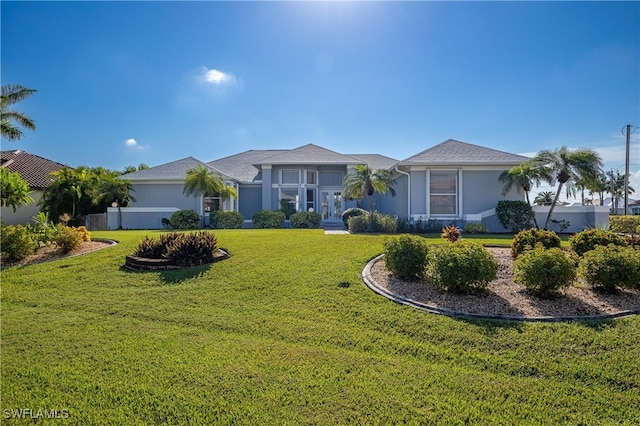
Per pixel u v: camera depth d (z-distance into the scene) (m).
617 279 6.33
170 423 3.25
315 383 3.91
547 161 18.05
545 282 6.21
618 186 52.31
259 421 3.25
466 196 19.53
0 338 5.36
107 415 3.37
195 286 8.05
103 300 7.29
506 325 5.33
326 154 26.89
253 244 12.04
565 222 19.23
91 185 24.72
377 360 4.51
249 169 30.42
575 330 5.08
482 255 6.62
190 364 4.41
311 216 23.73
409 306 6.25
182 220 22.80
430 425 3.19
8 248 10.46
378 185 20.64
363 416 3.32
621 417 3.33
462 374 4.12
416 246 7.63
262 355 4.66
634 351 4.49
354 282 7.64
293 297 7.12
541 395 3.68
